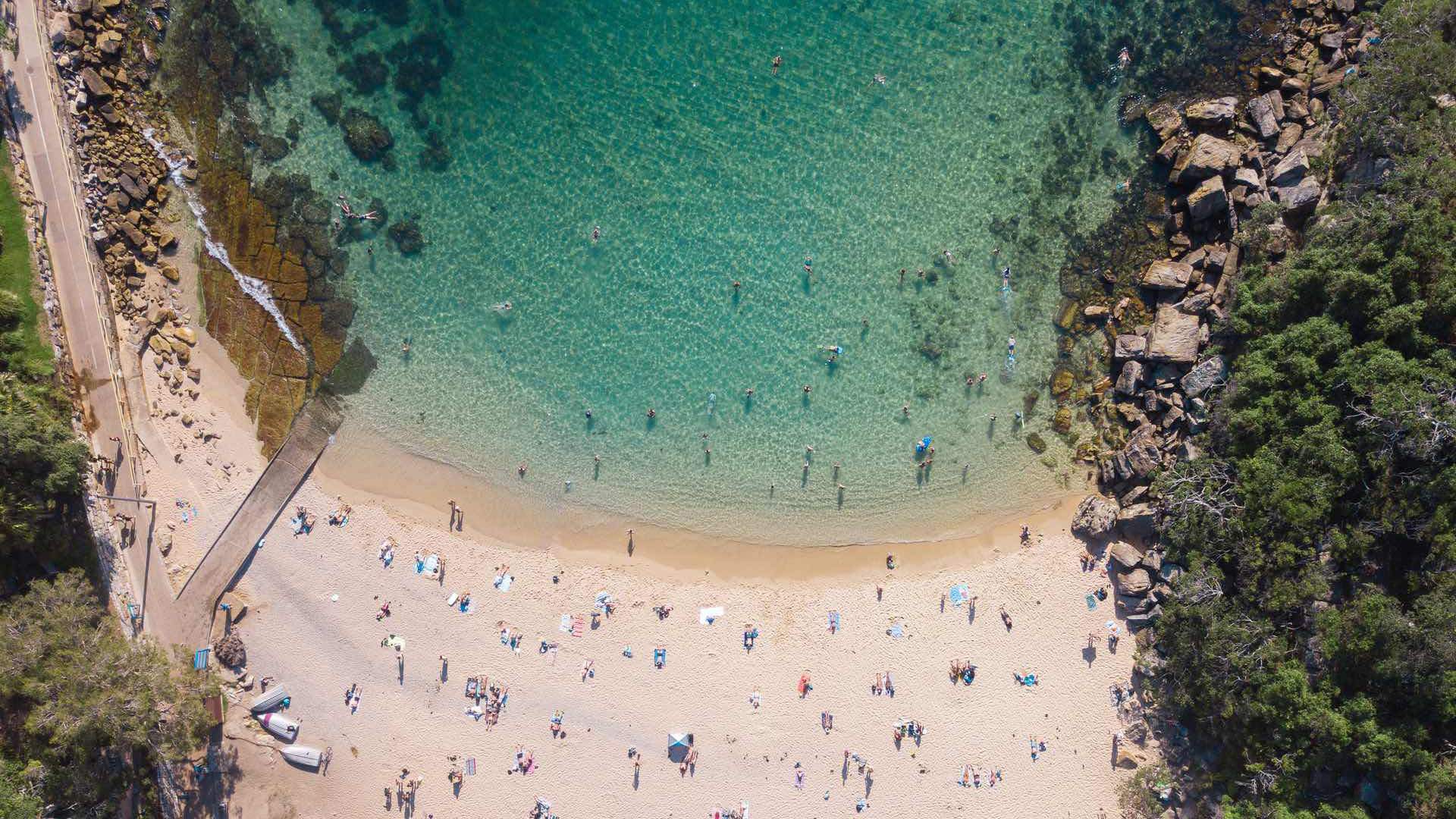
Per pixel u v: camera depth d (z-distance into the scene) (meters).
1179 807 37.38
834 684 39.09
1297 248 37.38
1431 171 34.12
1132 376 38.56
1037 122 40.19
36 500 35.03
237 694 38.69
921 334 40.19
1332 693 33.44
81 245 37.75
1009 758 38.66
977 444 39.97
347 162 40.06
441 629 39.25
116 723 33.56
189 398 39.22
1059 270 40.06
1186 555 36.81
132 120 39.09
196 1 39.28
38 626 33.75
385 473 39.94
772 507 40.00
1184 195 39.25
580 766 38.97
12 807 32.94
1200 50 39.53
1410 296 33.38
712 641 39.34
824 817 38.81
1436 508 32.44
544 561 39.78
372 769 38.91
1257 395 35.69
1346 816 32.41
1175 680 37.03
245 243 39.78
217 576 38.69
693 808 38.84
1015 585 39.31
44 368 36.78
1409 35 35.47
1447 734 31.78
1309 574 34.12
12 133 37.31
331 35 39.84
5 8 37.34
